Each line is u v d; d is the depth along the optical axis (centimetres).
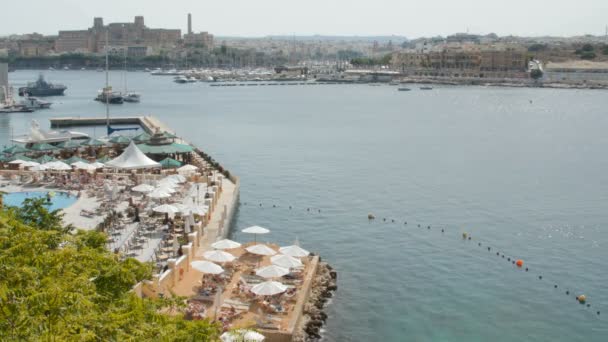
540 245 7538
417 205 9506
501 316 5528
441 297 5916
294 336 4825
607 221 8606
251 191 10494
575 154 14662
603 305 5800
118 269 3206
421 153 14775
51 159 9825
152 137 10850
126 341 2416
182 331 2798
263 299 5212
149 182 8812
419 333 5169
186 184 9000
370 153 14762
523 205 9538
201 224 6675
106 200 7900
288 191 10519
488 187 10844
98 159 10406
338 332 5125
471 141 16962
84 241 3788
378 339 5031
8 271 2352
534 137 17862
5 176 9238
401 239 7744
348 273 6512
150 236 6425
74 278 2631
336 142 16712
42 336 2159
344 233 8000
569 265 6838
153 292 4747
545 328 5325
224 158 13962
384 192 10438
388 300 5806
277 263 5634
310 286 5794
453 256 7106
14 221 2898
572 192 10488
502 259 7012
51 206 7588
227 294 5297
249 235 7894
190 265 5691
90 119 18962
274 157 14112
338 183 11194
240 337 3572
